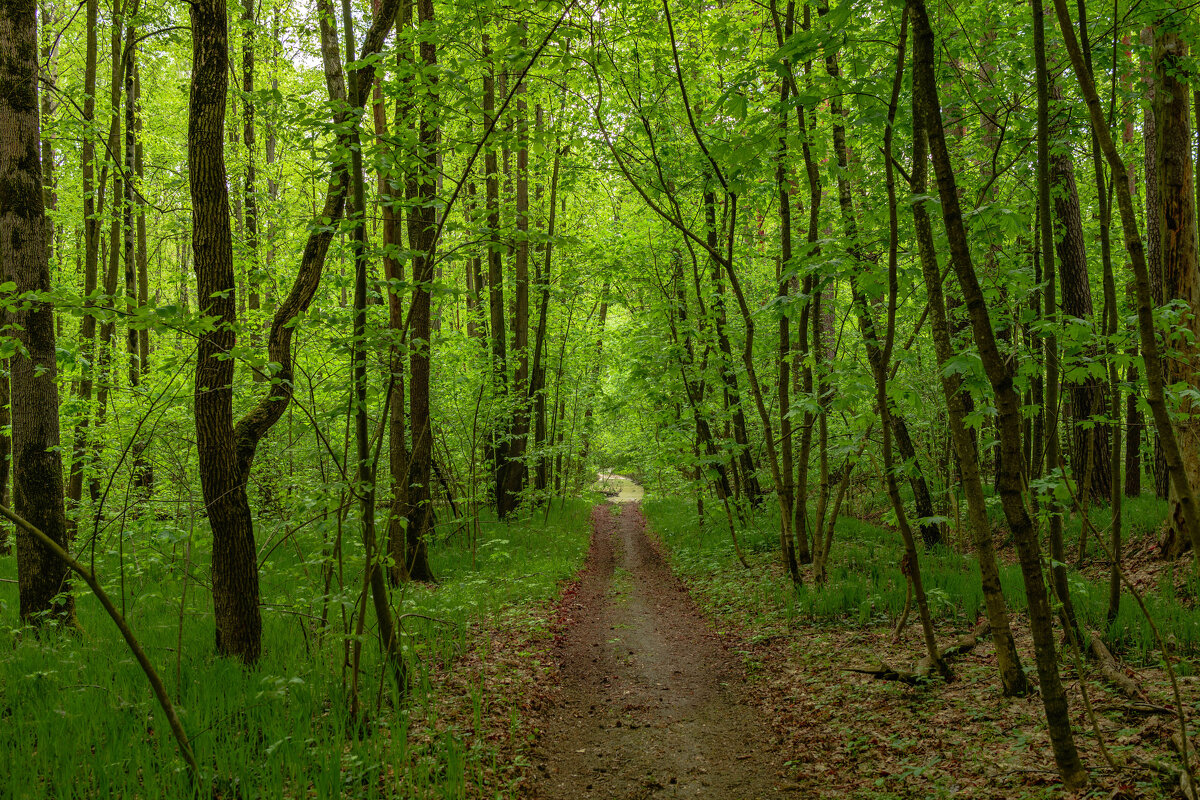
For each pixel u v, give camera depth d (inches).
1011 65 270.2
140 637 247.9
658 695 247.8
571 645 309.0
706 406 459.2
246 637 225.1
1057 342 189.5
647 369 476.7
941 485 428.8
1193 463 291.1
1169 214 296.8
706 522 598.9
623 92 346.9
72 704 181.2
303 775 150.1
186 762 148.6
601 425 971.3
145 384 362.3
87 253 397.7
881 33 246.2
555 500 837.2
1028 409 200.2
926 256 185.6
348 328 207.5
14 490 256.7
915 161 182.1
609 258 489.1
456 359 522.9
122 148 487.8
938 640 247.8
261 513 358.0
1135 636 213.5
